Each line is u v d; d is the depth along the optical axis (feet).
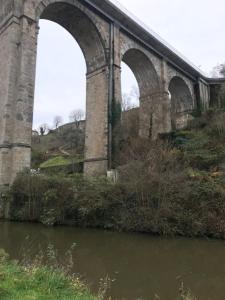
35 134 292.20
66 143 235.81
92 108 103.60
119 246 45.50
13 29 80.69
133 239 50.85
